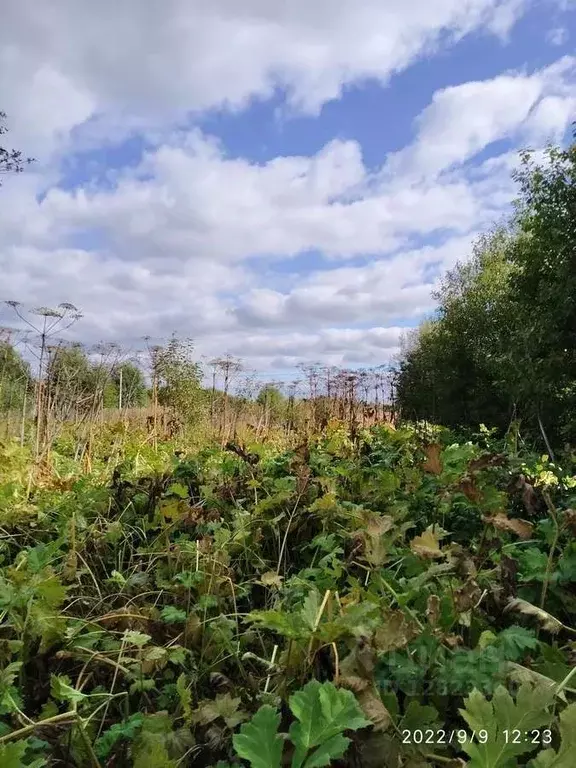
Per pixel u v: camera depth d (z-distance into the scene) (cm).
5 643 167
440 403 1557
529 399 731
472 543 231
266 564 268
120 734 136
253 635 185
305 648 141
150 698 168
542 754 96
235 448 361
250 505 321
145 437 770
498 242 1791
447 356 1534
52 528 317
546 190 785
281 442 848
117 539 290
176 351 1069
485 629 167
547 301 764
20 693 161
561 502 274
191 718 139
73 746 133
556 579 181
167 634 191
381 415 1452
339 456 475
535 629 171
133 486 356
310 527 280
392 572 221
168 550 259
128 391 845
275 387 1161
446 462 298
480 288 1565
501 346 855
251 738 100
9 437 572
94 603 225
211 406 1046
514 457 303
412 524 206
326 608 154
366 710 119
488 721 100
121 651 166
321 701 101
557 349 727
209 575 221
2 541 303
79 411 648
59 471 505
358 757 114
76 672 174
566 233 752
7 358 650
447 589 174
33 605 176
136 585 238
